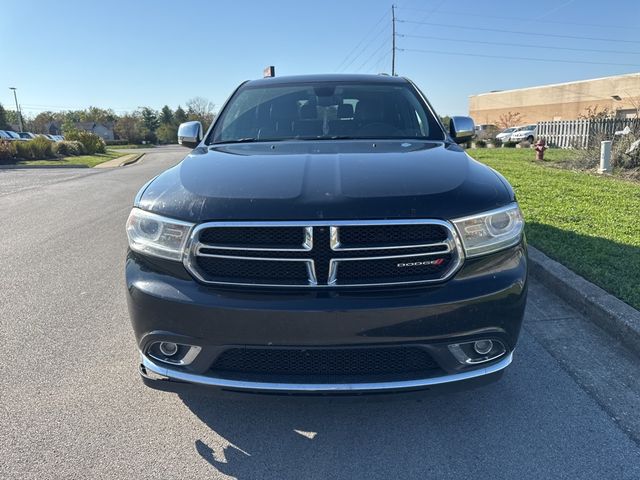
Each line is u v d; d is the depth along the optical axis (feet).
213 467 7.30
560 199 23.71
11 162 76.89
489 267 7.29
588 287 12.44
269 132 11.43
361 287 6.89
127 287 7.52
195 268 7.11
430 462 7.35
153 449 7.68
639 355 10.15
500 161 42.50
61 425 8.24
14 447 7.69
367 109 11.89
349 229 6.88
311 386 6.91
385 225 6.86
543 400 8.81
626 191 25.73
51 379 9.64
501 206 7.48
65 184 42.27
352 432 8.05
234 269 7.05
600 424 8.14
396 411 8.59
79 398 9.01
